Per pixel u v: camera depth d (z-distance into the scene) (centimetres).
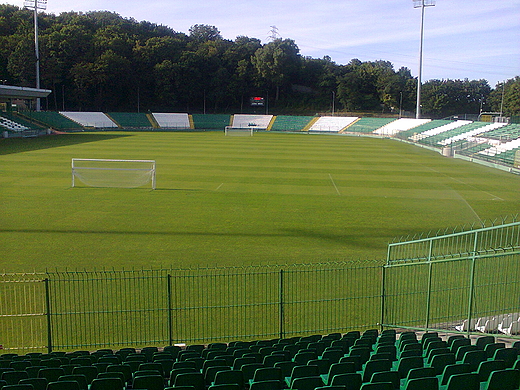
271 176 4191
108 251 2084
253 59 13538
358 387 850
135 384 833
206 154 5816
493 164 5000
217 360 977
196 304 1549
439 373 948
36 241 2216
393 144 8031
